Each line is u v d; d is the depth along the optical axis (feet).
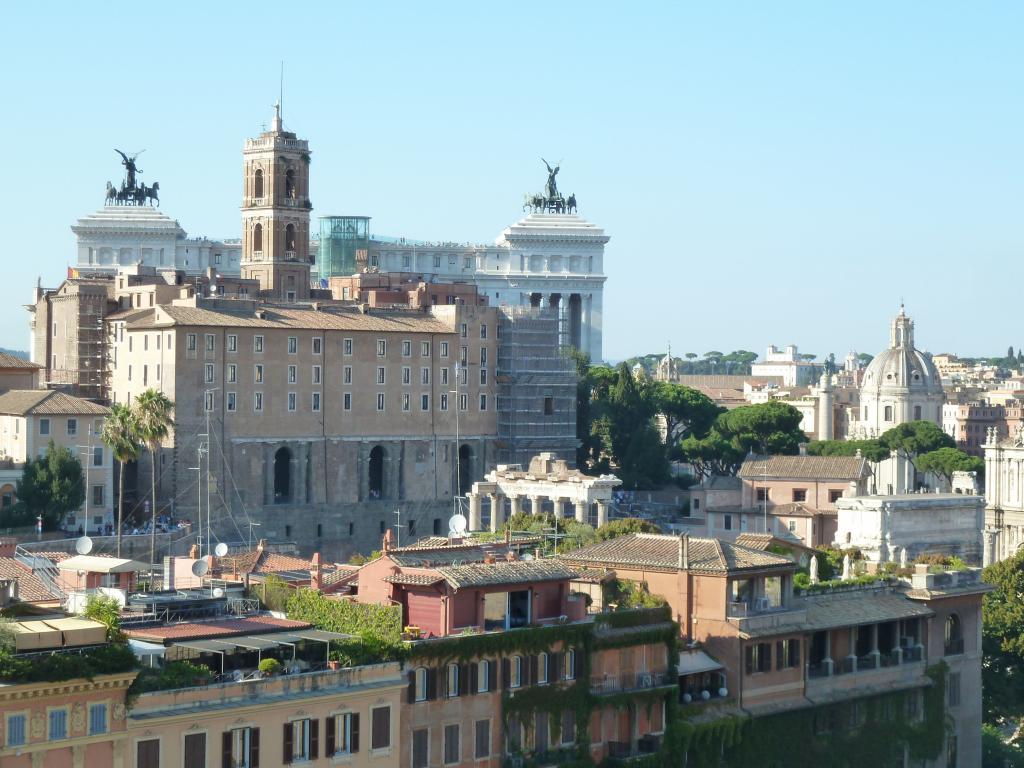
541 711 570.05
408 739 531.50
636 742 597.11
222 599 556.10
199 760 479.00
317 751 505.25
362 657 524.52
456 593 550.77
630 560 642.63
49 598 562.25
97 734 458.09
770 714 636.89
